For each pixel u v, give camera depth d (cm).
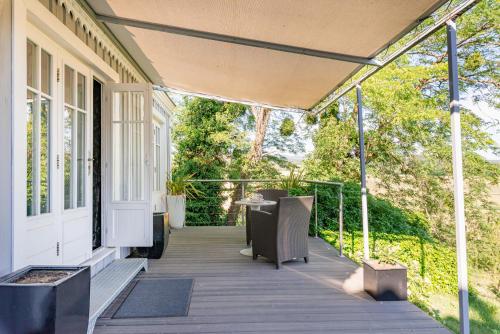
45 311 167
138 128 438
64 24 301
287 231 418
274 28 311
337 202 684
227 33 342
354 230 743
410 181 1034
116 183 436
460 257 238
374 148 1084
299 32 310
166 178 823
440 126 1008
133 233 420
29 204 261
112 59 434
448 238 944
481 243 892
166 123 844
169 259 456
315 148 1198
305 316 271
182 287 339
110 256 405
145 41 427
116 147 436
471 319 724
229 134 1235
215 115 1229
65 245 312
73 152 334
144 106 427
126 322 258
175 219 728
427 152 1009
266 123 1335
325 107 586
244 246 539
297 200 416
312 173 1129
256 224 441
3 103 218
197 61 460
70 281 182
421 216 905
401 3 240
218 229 708
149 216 421
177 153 1251
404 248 759
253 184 1047
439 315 577
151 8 320
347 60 354
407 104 970
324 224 683
